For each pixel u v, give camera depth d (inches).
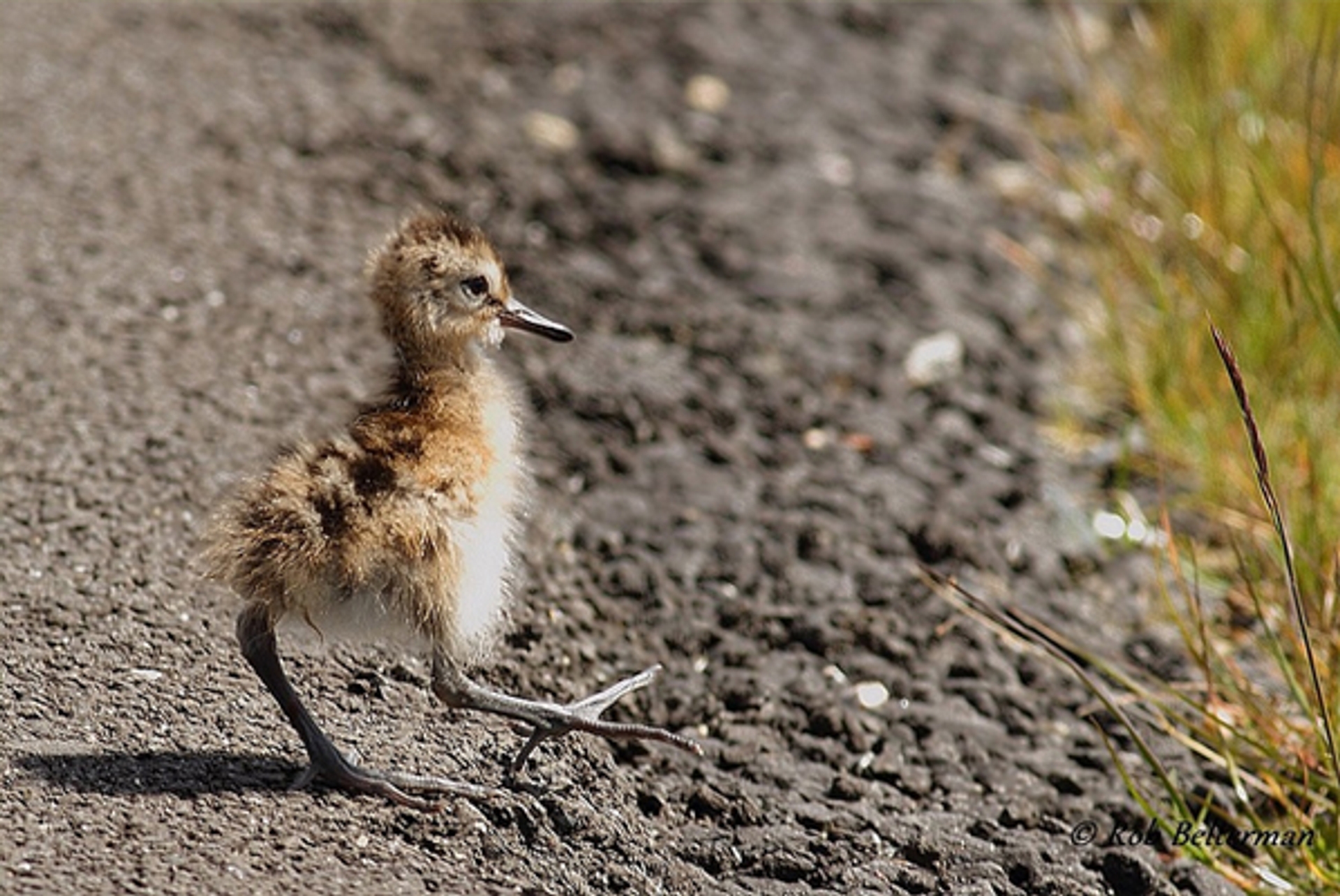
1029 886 362.6
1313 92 490.6
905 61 752.3
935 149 693.3
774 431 531.2
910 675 434.6
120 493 415.2
